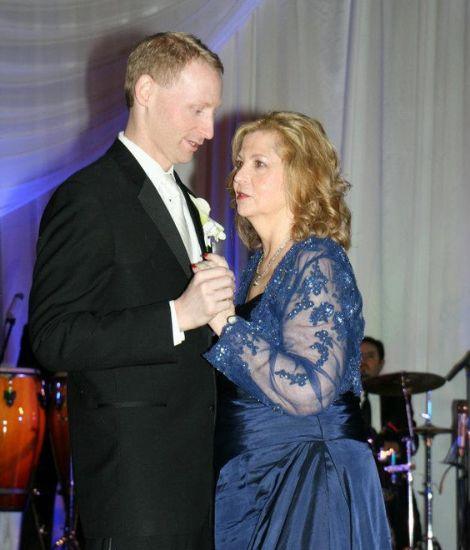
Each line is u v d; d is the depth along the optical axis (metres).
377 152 7.02
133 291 2.78
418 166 7.00
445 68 7.02
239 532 2.94
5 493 5.96
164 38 2.93
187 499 2.81
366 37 7.04
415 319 6.97
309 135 3.13
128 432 2.76
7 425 5.87
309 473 2.90
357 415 3.04
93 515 2.78
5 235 7.14
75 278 2.68
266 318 2.94
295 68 7.04
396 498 6.16
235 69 7.09
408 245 6.98
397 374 6.19
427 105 7.04
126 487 2.75
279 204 3.12
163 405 2.81
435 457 6.92
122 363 2.67
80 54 6.80
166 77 2.89
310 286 2.88
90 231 2.72
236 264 6.79
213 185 6.97
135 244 2.80
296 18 7.06
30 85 6.79
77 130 6.82
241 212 3.13
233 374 2.83
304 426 2.95
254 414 2.96
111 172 2.86
